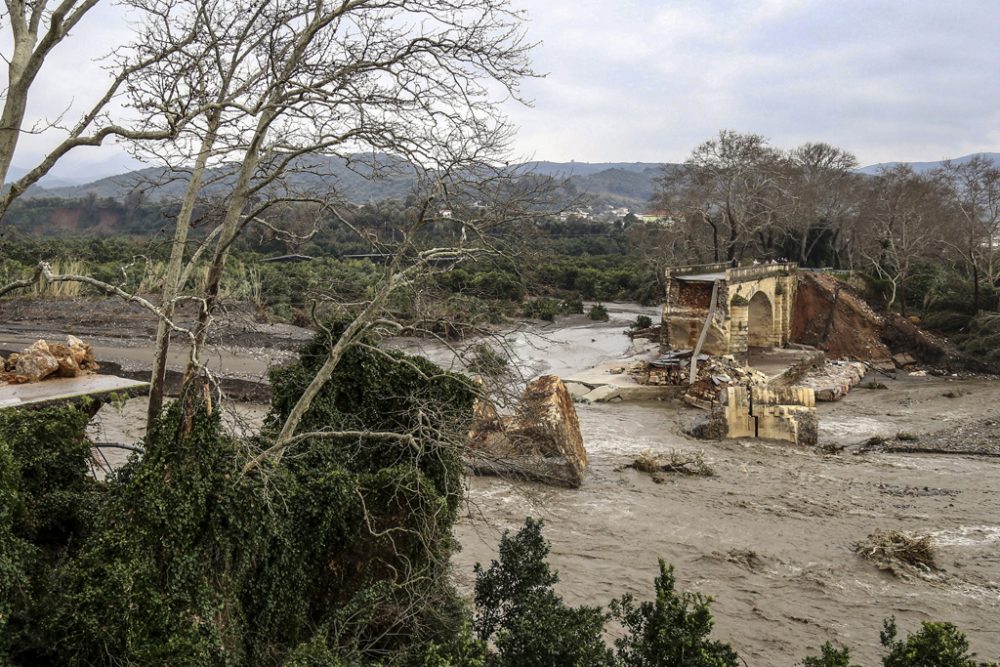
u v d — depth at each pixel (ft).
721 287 152.76
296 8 46.80
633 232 327.47
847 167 306.96
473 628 42.42
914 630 55.67
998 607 59.88
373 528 45.01
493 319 58.80
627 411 131.75
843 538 74.23
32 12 38.88
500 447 84.94
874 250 263.29
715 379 133.08
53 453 42.78
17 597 33.42
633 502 83.66
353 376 55.83
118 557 34.19
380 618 43.21
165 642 33.37
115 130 36.86
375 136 45.55
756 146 229.45
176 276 50.62
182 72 42.34
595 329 230.89
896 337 191.62
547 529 74.08
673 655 34.32
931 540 73.97
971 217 206.18
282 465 45.80
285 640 41.60
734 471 97.30
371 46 46.73
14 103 36.11
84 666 32.83
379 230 63.62
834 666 34.40
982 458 105.29
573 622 35.73
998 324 182.91
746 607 58.80
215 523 37.65
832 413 135.44
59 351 72.59
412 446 52.29
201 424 38.04
